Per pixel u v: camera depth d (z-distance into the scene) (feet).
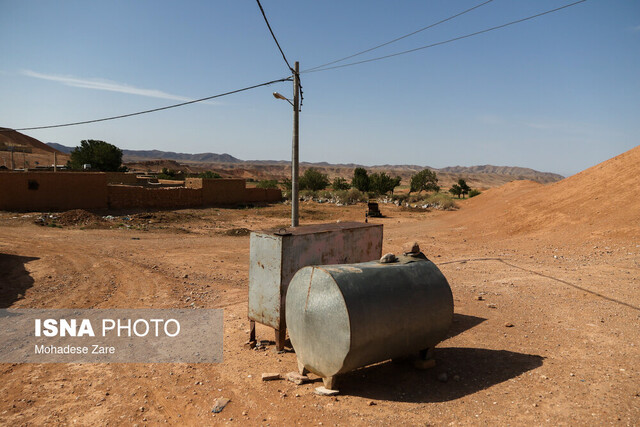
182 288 37.96
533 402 16.25
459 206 135.95
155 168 506.48
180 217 92.48
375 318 17.22
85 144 200.64
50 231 68.95
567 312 27.09
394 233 78.84
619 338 22.25
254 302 24.26
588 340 22.30
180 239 67.67
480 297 31.27
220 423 16.20
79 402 18.22
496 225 74.02
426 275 19.70
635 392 16.48
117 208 99.35
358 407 16.74
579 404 15.85
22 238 60.75
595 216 58.49
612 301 28.48
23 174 87.51
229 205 123.03
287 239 22.86
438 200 140.36
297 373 19.89
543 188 97.35
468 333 24.40
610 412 15.16
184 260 50.80
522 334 23.86
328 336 17.47
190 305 32.83
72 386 19.77
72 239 62.49
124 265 46.91
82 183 94.17
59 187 91.40
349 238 26.73
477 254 50.98
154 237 68.59
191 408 17.52
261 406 17.33
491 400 16.66
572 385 17.38
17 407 17.85
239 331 27.09
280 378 19.99
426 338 19.12
